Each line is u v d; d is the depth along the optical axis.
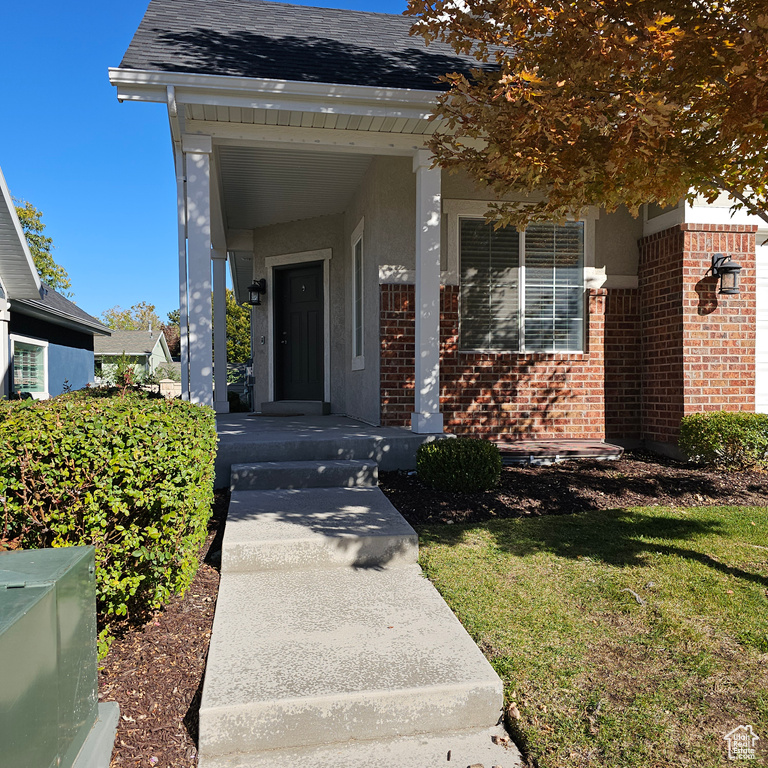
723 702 2.51
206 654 2.94
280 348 10.95
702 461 6.86
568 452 7.27
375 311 7.72
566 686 2.64
